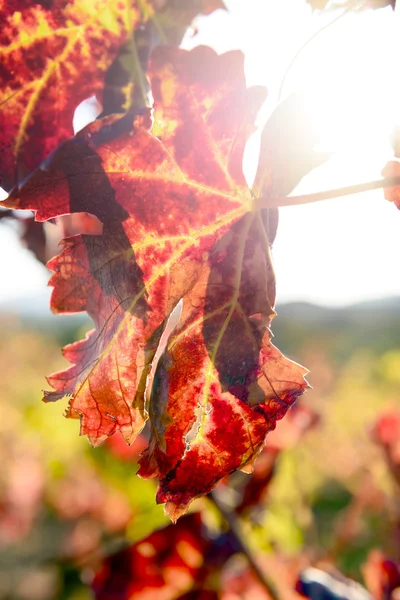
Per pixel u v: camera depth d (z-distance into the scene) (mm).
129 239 229
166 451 235
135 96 237
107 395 231
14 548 1021
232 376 238
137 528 510
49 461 919
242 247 232
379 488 682
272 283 233
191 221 230
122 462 636
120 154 222
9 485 1031
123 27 232
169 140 223
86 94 236
